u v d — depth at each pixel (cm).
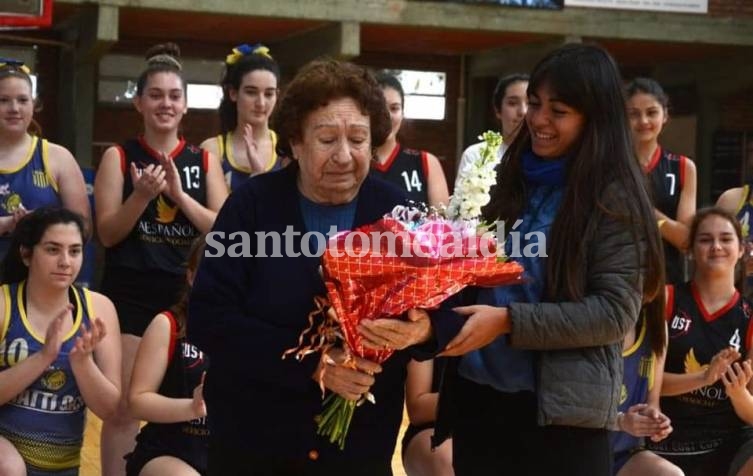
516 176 266
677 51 1252
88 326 387
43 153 470
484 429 262
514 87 528
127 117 1138
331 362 233
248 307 240
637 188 248
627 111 255
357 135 236
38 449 376
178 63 489
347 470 244
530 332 239
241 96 498
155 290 466
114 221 457
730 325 420
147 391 359
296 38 1127
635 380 387
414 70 1271
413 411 348
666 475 374
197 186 480
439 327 233
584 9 1111
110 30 945
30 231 381
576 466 254
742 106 1321
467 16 1070
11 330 380
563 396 246
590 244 248
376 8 1034
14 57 1089
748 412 386
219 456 246
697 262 422
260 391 242
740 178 1325
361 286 228
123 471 435
